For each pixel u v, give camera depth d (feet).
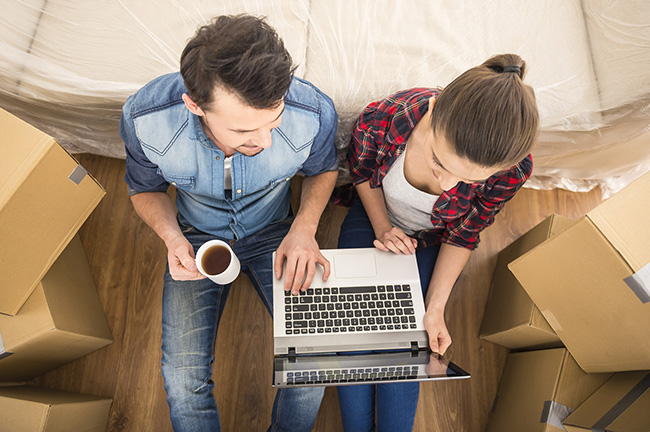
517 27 4.76
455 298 5.32
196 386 3.93
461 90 2.69
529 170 3.55
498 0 4.86
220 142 3.14
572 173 5.53
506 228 5.61
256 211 4.13
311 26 4.67
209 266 3.52
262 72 2.39
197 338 4.00
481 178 2.99
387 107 3.76
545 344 4.43
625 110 4.41
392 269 3.86
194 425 3.92
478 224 4.07
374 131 3.81
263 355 4.98
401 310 3.75
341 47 4.62
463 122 2.64
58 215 3.57
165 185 4.02
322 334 3.66
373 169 4.18
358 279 3.81
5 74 4.20
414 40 4.68
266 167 3.66
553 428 3.88
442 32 4.73
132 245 5.24
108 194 5.38
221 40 2.38
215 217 4.12
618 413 3.56
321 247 5.39
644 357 3.46
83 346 4.50
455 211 3.92
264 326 5.07
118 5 4.52
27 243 3.44
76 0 4.49
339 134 4.90
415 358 3.55
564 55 4.66
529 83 4.57
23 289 3.62
